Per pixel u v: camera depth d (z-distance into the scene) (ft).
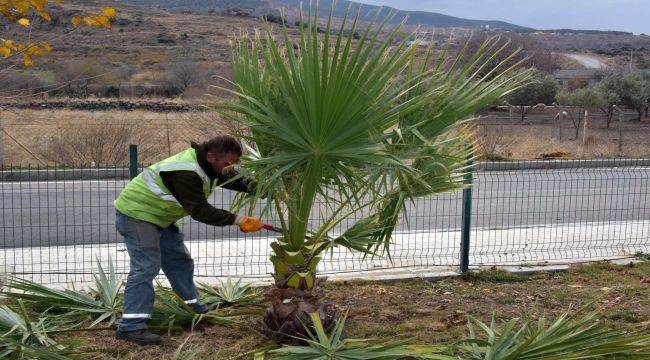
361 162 13.87
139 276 15.85
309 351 13.79
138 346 15.85
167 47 149.59
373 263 24.50
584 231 31.27
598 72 139.54
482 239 27.94
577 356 13.34
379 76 12.89
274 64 13.66
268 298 16.21
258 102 13.47
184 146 51.01
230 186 15.71
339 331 14.78
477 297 20.75
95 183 42.86
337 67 12.55
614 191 45.55
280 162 13.66
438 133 14.99
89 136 48.21
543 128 85.66
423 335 17.26
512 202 40.40
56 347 14.87
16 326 14.99
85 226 31.68
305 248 15.52
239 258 25.34
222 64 120.47
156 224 15.98
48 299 17.25
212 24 199.62
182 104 83.41
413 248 27.07
